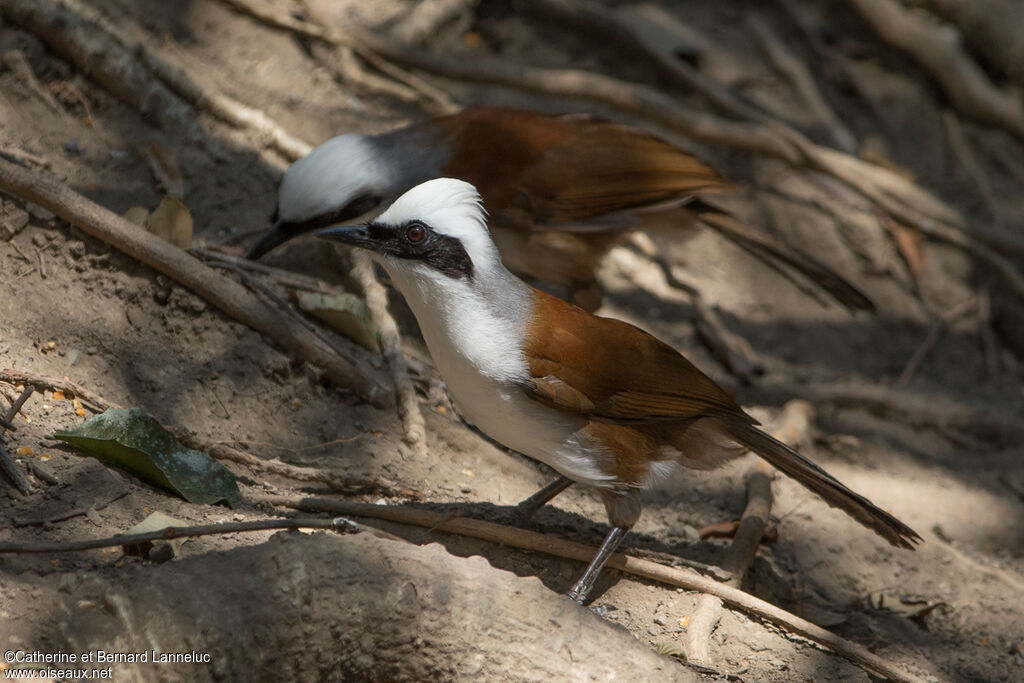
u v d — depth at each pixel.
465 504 9.40
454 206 8.16
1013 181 17.84
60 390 8.91
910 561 11.16
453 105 15.32
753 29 18.50
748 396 13.24
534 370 8.27
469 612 7.22
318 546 7.16
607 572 9.11
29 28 11.97
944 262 16.30
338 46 14.98
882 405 13.55
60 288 9.80
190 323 10.09
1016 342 15.87
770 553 10.62
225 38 14.35
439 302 8.18
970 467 13.23
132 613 6.61
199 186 12.09
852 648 8.69
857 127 17.92
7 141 11.08
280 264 11.62
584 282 12.26
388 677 7.14
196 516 8.18
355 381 10.37
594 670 7.25
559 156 11.49
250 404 9.86
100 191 11.23
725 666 8.42
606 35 17.31
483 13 17.31
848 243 16.06
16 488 7.83
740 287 15.03
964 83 18.28
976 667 9.90
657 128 16.41
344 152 10.73
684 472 11.34
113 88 12.12
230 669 6.67
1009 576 11.28
